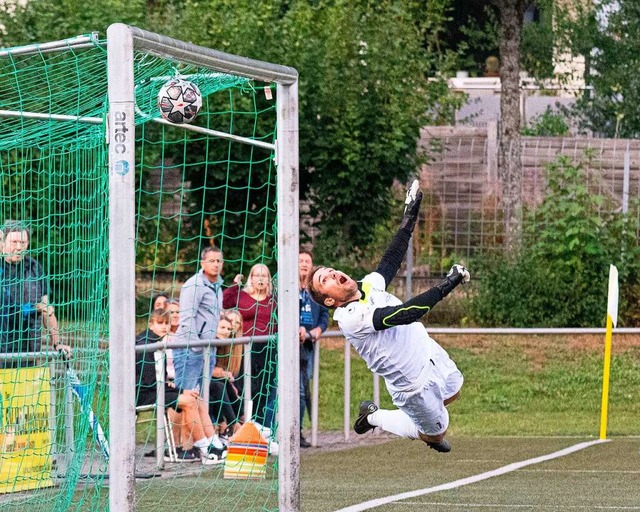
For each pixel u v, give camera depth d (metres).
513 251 34.56
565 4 52.78
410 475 18.95
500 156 37.56
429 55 37.62
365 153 33.28
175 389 20.02
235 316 20.38
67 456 16.84
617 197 36.38
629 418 27.45
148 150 32.88
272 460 20.28
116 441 11.87
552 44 53.31
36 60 15.90
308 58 33.19
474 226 35.16
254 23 33.38
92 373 15.52
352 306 14.65
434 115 39.72
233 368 21.28
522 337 33.19
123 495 11.87
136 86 14.84
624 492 17.19
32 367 17.23
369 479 18.55
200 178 33.66
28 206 23.09
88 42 13.55
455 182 35.56
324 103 33.34
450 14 55.84
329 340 32.97
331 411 27.53
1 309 17.47
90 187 19.03
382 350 14.81
